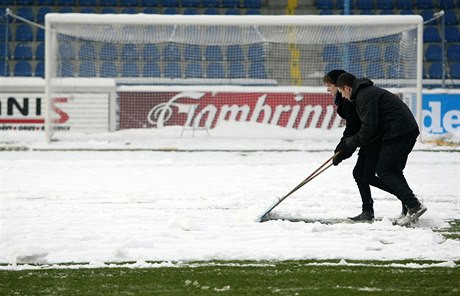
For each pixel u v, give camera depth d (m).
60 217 18.64
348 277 12.38
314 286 11.75
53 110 45.91
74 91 47.22
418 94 44.59
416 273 12.66
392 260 13.76
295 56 51.34
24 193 23.48
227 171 30.08
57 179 27.23
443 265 13.24
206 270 13.02
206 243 15.33
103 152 38.69
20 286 11.89
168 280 12.26
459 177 28.20
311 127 47.47
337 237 15.90
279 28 47.22
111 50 50.84
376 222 17.53
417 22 44.66
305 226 17.14
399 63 47.84
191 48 51.84
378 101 17.44
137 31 46.78
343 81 17.56
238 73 51.94
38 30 57.53
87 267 13.33
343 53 50.59
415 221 17.69
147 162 33.22
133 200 22.00
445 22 58.91
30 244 15.18
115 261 13.85
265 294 11.25
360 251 14.51
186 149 40.91
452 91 47.28
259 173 29.38
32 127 47.59
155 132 47.38
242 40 47.44
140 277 12.51
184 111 47.72
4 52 56.16
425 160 34.66
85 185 25.53
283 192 23.75
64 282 12.16
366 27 46.50
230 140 46.12
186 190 24.27
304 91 47.50
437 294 11.16
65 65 48.22
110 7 60.00
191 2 60.41
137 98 47.69
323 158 35.88
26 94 47.44
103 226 17.33
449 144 43.06
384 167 17.56
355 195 22.97
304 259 13.93
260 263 13.61
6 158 35.03
